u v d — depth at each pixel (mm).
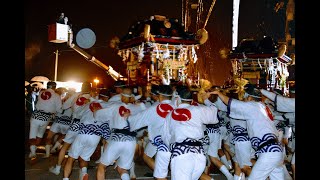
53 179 5832
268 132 4309
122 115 4723
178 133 3809
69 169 5164
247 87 4789
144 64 8047
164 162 4660
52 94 7188
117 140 4664
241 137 5230
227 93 6043
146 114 4621
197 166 3768
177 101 4152
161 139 4645
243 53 8938
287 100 5102
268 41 8922
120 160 4812
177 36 8141
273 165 4262
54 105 7199
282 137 6496
